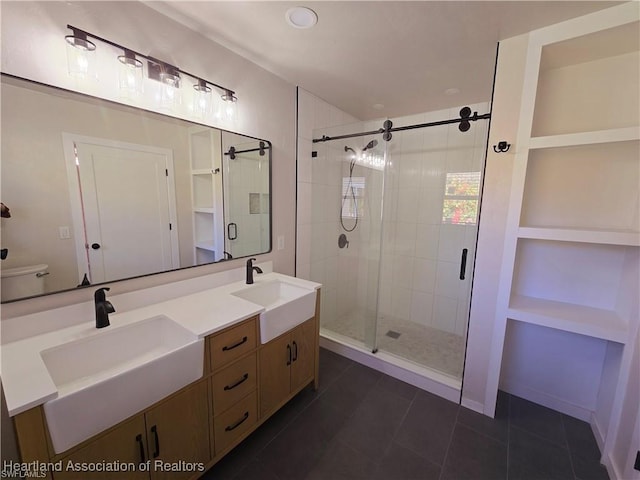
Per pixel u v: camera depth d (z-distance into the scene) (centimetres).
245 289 180
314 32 154
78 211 123
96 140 126
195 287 170
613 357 157
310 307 184
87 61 119
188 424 121
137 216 143
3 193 104
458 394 191
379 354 235
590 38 137
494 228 167
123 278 140
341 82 217
